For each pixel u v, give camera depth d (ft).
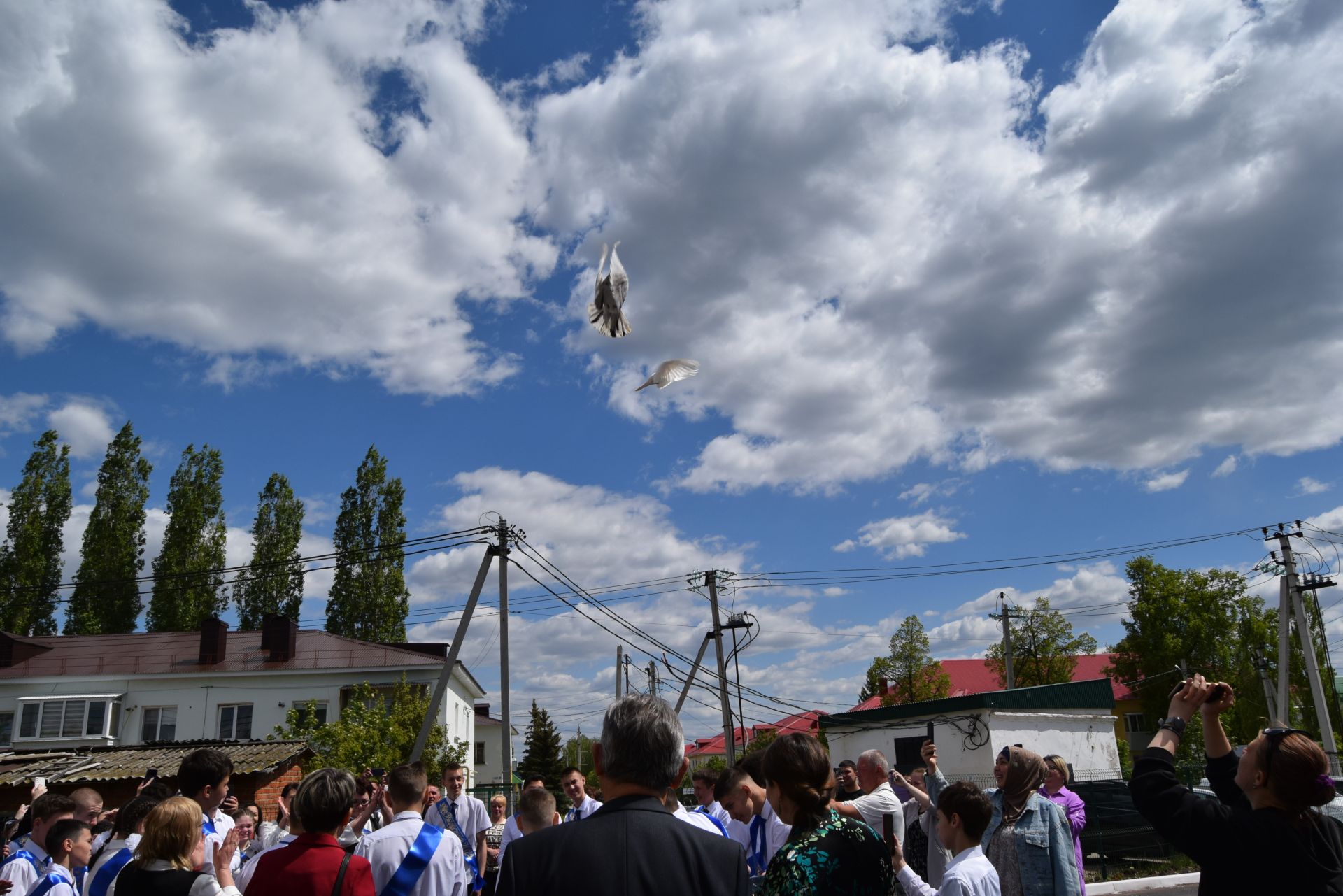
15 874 20.86
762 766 12.98
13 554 160.76
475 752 208.95
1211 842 11.27
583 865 9.55
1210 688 12.80
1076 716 91.91
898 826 19.90
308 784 16.81
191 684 134.41
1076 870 18.99
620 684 151.33
